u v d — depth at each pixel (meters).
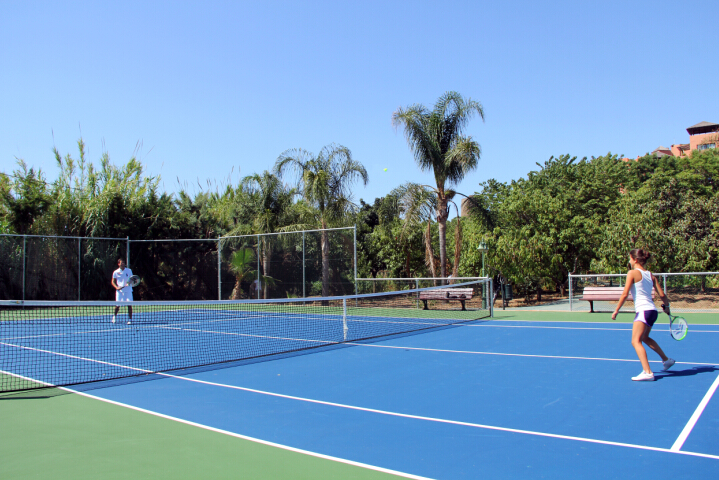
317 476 4.11
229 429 5.36
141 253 22.98
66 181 24.16
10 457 4.60
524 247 19.28
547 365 8.34
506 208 21.70
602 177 28.08
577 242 20.14
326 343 11.02
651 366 8.08
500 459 4.43
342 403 6.31
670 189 20.39
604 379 7.27
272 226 22.95
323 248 20.08
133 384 7.52
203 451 4.71
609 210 23.33
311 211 22.27
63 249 20.97
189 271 22.66
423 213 19.94
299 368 8.48
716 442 4.71
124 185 23.95
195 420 5.70
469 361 8.81
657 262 17.53
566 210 20.89
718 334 11.23
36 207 22.31
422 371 8.08
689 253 17.50
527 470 4.18
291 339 11.86
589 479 3.98
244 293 21.77
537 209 20.73
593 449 4.61
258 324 14.99
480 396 6.52
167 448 4.80
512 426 5.31
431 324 14.29
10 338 12.51
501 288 18.16
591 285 18.20
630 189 30.11
